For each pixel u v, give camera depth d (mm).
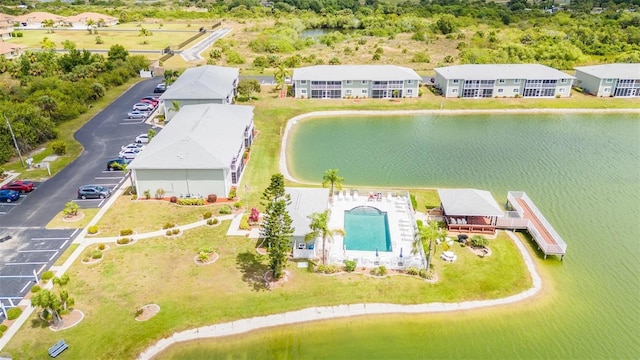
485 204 51906
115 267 44594
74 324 37719
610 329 39000
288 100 100438
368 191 59688
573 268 46406
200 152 57438
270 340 37562
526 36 155125
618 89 104438
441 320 39688
